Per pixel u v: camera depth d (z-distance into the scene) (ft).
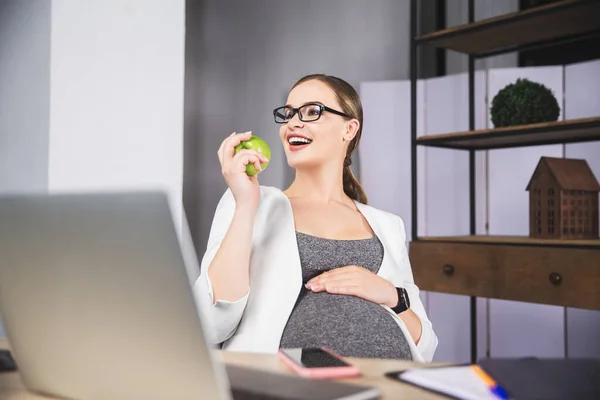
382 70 10.99
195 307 1.78
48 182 6.77
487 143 8.64
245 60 10.50
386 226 5.33
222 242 4.19
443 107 9.93
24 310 2.12
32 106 6.88
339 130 5.28
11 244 2.06
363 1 10.93
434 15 10.93
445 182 9.87
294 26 10.75
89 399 2.11
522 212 9.19
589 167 7.94
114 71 7.30
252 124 10.53
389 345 4.34
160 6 7.68
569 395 2.14
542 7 7.54
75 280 1.96
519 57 9.71
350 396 2.07
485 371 2.47
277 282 4.48
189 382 1.87
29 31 6.89
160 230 1.75
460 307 9.75
